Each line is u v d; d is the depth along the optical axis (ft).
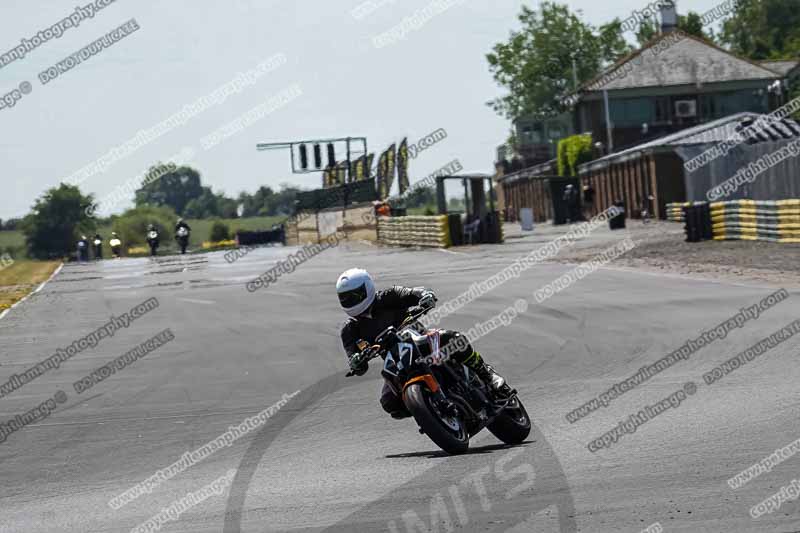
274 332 241.55
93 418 150.82
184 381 181.06
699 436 101.65
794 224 347.97
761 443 95.04
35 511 94.02
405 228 560.61
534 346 188.75
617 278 296.71
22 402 171.32
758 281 259.60
